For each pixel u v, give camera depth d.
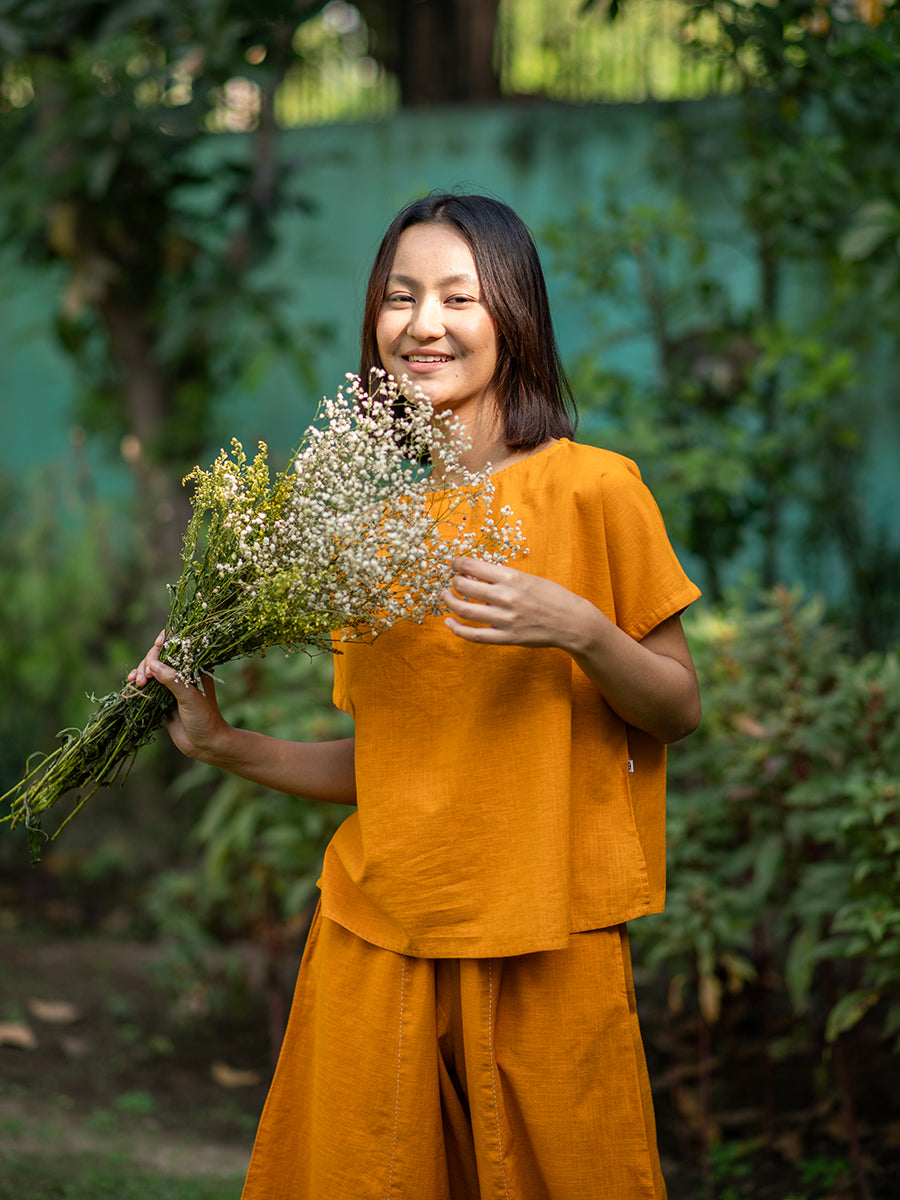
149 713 1.68
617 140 5.55
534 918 1.49
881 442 5.05
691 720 1.58
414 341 1.59
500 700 1.54
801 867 2.91
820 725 2.76
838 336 4.88
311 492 1.48
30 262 5.15
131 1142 2.95
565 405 1.73
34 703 5.29
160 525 5.12
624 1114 1.54
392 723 1.60
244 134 6.01
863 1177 2.57
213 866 3.39
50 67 4.41
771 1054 3.11
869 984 3.09
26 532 5.53
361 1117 1.61
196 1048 3.64
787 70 3.66
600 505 1.56
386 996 1.61
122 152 4.45
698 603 4.55
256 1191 1.76
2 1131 2.84
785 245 4.42
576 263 4.41
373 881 1.60
